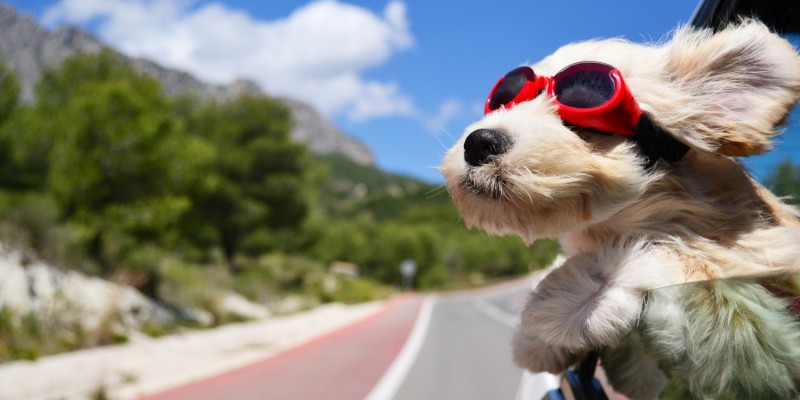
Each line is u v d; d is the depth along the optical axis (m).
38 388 6.94
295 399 7.50
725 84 1.17
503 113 1.27
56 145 15.06
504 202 1.19
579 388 1.46
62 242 13.30
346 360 11.55
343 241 76.62
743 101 1.15
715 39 1.20
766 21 1.47
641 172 1.16
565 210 1.17
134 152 14.55
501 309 34.31
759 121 1.12
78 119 14.27
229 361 10.84
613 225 1.22
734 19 1.47
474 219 1.28
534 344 1.36
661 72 1.24
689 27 1.38
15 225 12.77
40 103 20.31
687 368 0.92
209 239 30.23
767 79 1.13
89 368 8.43
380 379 9.36
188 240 25.05
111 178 14.56
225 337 14.27
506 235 1.29
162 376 8.71
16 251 12.14
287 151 34.97
